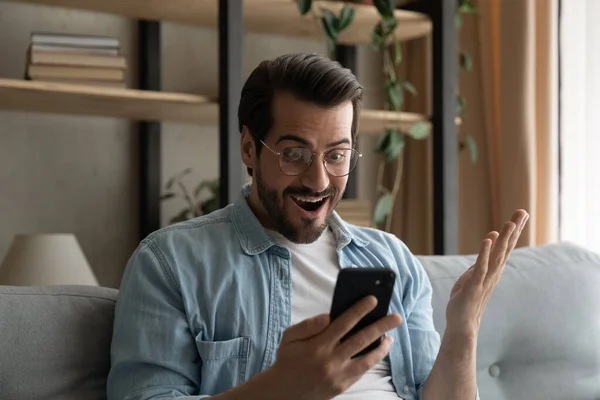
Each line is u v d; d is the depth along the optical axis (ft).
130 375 4.00
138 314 4.08
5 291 4.23
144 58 8.29
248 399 3.44
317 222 4.30
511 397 5.70
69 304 4.34
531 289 5.90
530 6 8.62
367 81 9.82
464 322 4.25
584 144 8.70
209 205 8.05
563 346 5.92
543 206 8.77
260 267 4.40
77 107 7.51
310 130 4.13
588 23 8.66
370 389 4.45
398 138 8.51
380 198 9.31
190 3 7.62
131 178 8.39
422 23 8.21
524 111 8.63
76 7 7.89
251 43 9.01
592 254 6.41
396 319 3.35
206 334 4.15
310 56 4.32
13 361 4.07
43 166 7.99
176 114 7.86
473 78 9.34
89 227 8.20
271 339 4.27
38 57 6.78
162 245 4.27
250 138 4.43
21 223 7.90
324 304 4.43
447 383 4.32
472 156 8.82
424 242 9.67
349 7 7.75
